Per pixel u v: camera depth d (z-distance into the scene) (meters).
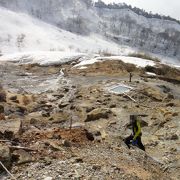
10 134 11.07
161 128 17.41
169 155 13.59
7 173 8.62
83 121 18.53
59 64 44.75
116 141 14.20
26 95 23.05
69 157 10.02
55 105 22.14
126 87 26.64
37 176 8.48
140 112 20.48
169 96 25.44
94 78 33.06
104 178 8.80
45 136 12.11
